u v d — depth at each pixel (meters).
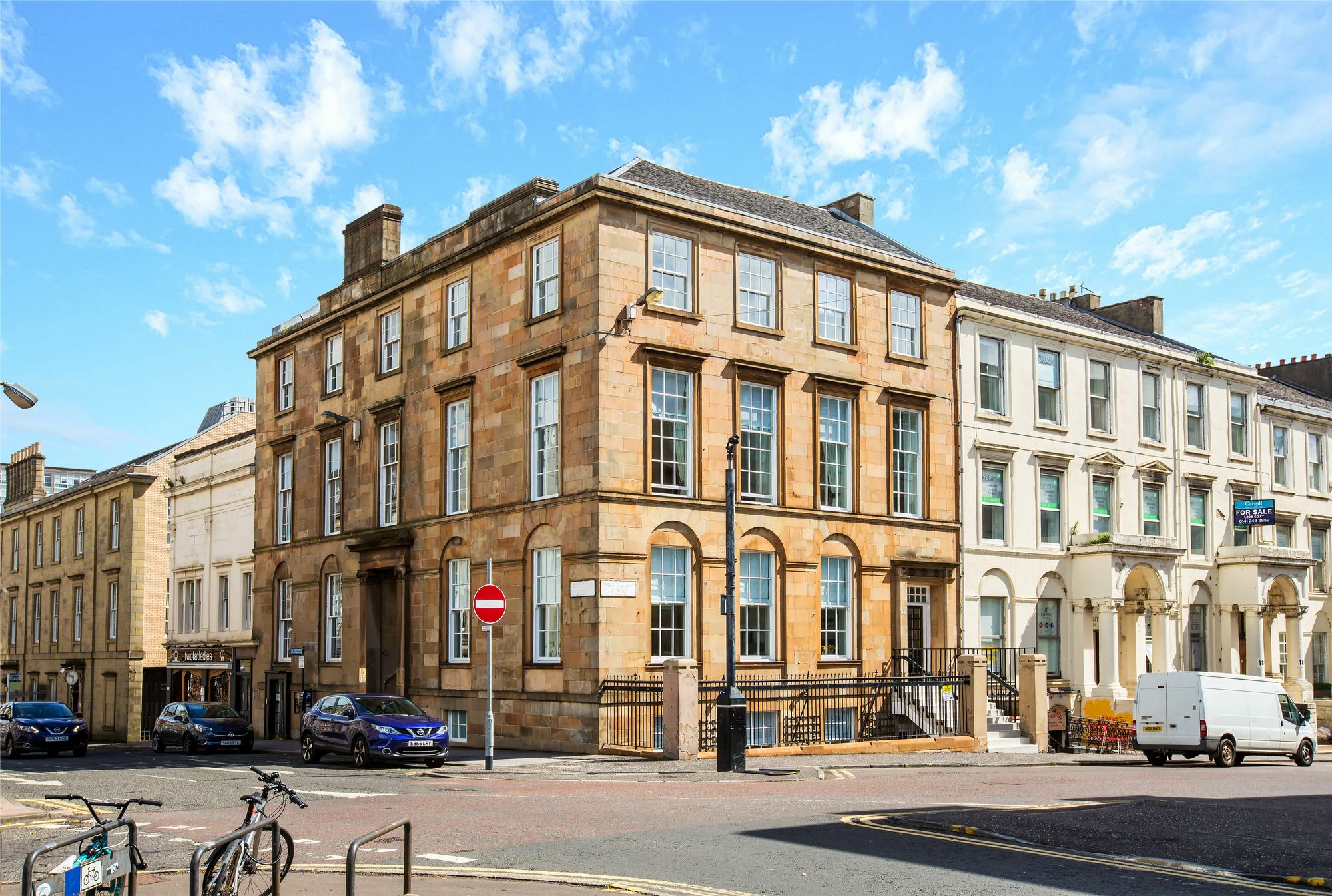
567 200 27.11
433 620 30.95
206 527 47.59
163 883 11.15
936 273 33.00
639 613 26.11
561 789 18.05
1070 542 35.75
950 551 32.56
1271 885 10.09
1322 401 49.19
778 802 15.81
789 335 29.66
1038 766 23.78
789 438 29.30
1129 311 43.81
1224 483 41.22
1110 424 37.75
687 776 20.41
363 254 35.94
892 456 31.61
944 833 12.76
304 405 38.44
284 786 9.56
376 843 12.84
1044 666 30.14
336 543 35.78
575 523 26.33
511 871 11.02
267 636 39.38
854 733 29.45
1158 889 9.88
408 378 33.03
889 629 30.80
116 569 53.50
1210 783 19.78
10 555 67.00
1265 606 39.59
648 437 26.66
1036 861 11.13
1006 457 34.41
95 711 54.38
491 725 22.62
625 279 26.80
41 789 19.78
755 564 28.42
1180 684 27.38
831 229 33.38
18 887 10.52
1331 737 38.47
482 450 29.80
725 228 28.48
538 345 28.05
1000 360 34.97
